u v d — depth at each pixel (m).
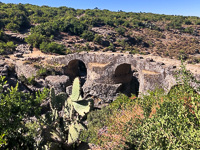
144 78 22.05
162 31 93.88
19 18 70.94
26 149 6.80
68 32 68.81
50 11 101.50
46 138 7.05
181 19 111.31
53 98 7.51
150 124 6.52
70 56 31.64
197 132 5.12
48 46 45.47
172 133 5.77
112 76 27.80
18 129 6.83
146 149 6.52
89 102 6.85
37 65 31.75
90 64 29.09
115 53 30.84
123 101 14.82
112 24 89.81
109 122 12.19
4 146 6.46
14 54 38.84
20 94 7.07
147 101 10.41
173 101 7.22
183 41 81.75
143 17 114.50
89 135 12.23
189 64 23.03
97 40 65.56
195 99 6.38
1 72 26.88
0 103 6.22
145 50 70.50
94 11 119.44
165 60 26.00
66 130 7.53
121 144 8.86
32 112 7.30
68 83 29.25
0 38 48.03
